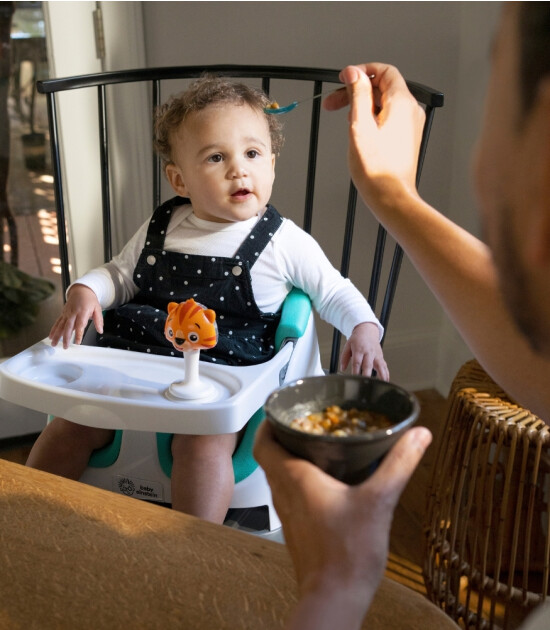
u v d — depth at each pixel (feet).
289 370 3.88
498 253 0.73
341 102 2.51
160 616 1.68
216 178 4.07
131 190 5.67
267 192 4.22
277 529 3.90
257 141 4.11
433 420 6.34
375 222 6.16
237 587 1.76
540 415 1.31
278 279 4.25
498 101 0.70
